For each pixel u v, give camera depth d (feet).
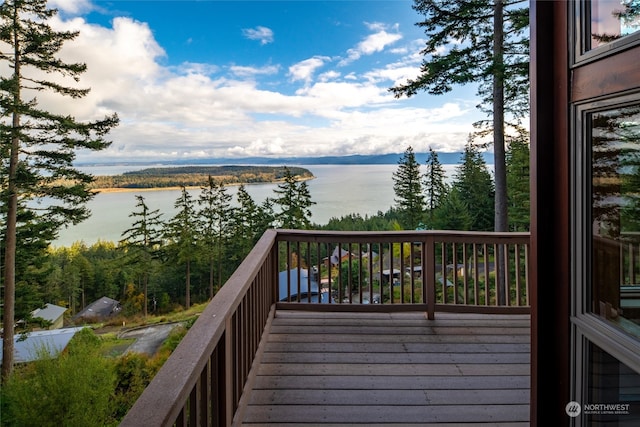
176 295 91.97
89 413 29.89
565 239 4.74
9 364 40.19
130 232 83.76
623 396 4.20
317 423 7.01
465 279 12.34
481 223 70.95
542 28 4.97
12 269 42.29
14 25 39.88
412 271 12.41
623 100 3.77
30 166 42.52
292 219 83.61
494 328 11.55
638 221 4.27
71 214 46.32
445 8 30.30
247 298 7.89
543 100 4.97
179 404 3.21
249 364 8.07
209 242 86.22
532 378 5.24
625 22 4.08
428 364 9.32
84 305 97.40
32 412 29.17
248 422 7.01
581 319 4.51
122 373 36.70
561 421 4.90
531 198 5.22
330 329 11.43
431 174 76.18
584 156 4.42
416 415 7.29
